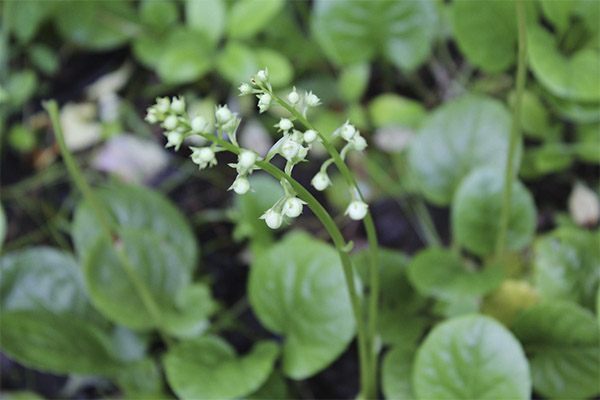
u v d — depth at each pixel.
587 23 0.57
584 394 0.52
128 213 0.57
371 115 0.64
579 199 0.61
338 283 0.52
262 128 0.65
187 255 0.58
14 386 0.59
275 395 0.53
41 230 0.65
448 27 0.66
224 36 0.67
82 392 0.59
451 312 0.54
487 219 0.55
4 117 0.66
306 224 0.63
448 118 0.58
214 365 0.52
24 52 0.69
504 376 0.49
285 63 0.62
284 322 0.53
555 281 0.54
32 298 0.56
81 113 0.67
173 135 0.39
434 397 0.50
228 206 0.65
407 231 0.63
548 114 0.63
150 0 0.65
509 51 0.57
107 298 0.54
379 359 0.58
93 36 0.67
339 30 0.61
